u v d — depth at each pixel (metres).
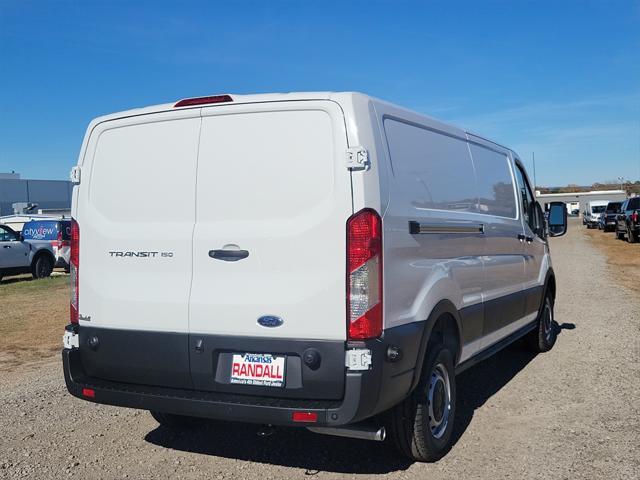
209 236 3.93
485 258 5.48
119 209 4.30
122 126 4.34
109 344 4.24
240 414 3.70
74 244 4.47
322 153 3.71
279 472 4.29
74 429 5.25
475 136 5.66
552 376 6.58
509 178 6.50
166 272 4.07
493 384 6.36
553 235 7.80
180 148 4.11
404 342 3.85
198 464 4.46
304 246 3.68
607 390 5.97
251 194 3.87
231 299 3.84
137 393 4.02
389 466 4.36
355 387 3.54
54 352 8.47
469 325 5.03
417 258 4.14
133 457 4.61
